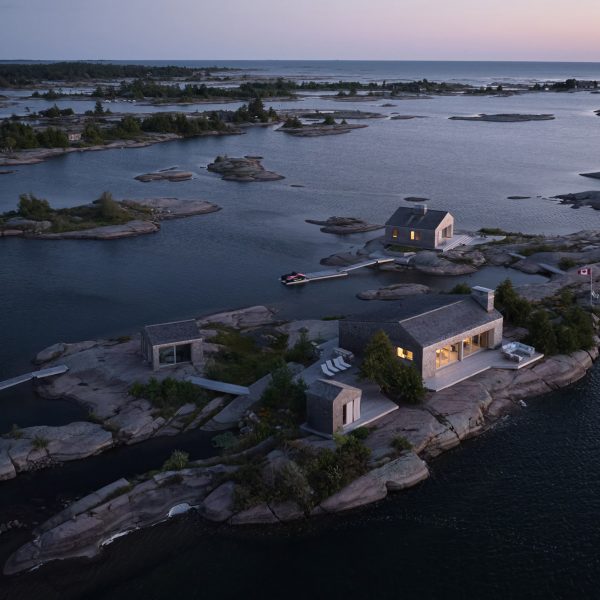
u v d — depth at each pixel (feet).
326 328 229.66
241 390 184.55
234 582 125.70
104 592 123.24
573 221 411.34
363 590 123.85
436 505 144.56
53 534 132.67
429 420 167.02
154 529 137.08
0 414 180.86
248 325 241.35
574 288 263.08
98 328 246.47
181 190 510.99
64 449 160.56
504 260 321.93
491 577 126.00
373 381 179.83
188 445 164.86
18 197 478.18
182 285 297.12
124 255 345.72
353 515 141.38
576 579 124.98
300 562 130.00
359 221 401.70
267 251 352.08
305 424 165.89
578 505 144.46
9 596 122.01
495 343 205.77
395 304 215.92
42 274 313.94
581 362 204.54
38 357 214.28
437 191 500.74
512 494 148.05
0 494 148.36
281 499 140.97
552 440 168.25
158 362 198.59
